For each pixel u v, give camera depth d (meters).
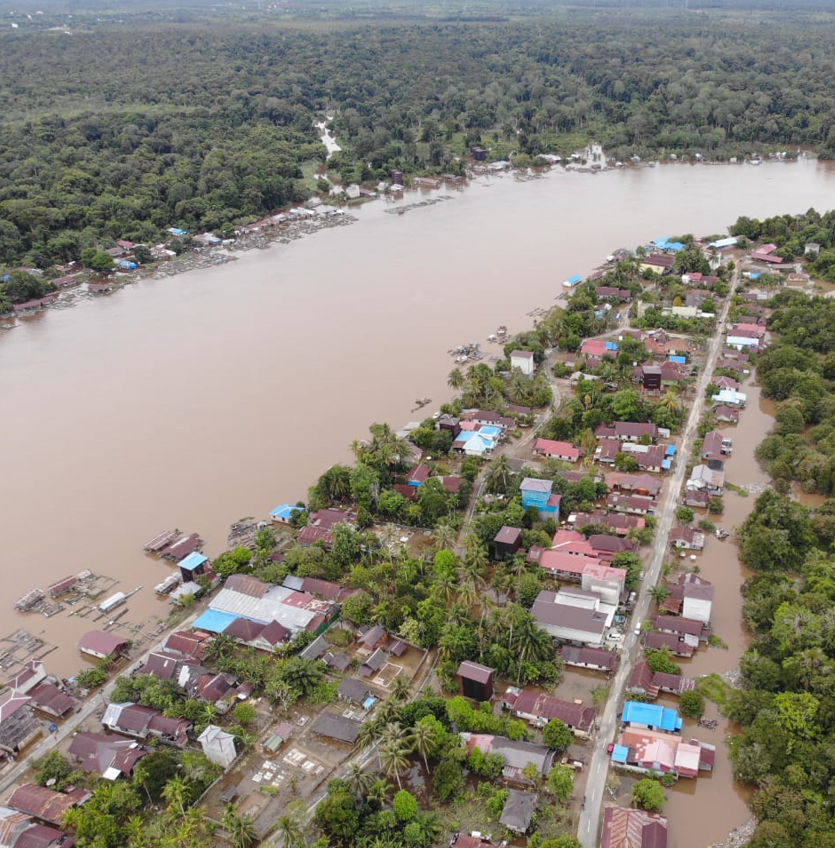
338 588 143.88
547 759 107.19
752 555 144.50
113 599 147.25
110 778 108.94
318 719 117.94
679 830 99.81
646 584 143.12
